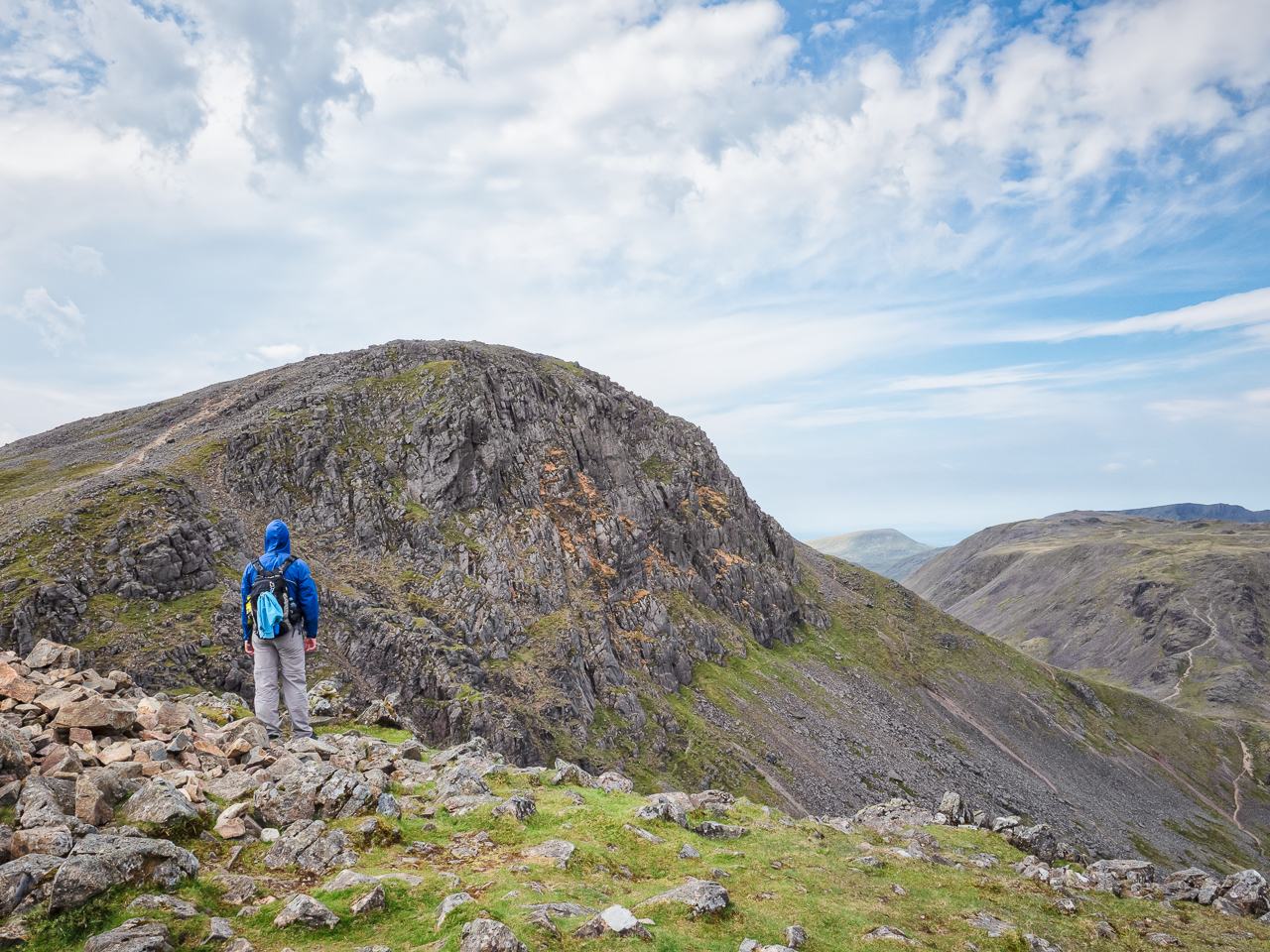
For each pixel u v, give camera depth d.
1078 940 13.24
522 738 80.69
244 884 8.86
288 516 103.88
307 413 119.31
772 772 108.12
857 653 184.88
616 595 124.38
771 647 163.75
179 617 76.00
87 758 10.81
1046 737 198.38
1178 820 182.62
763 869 13.60
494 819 12.77
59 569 74.69
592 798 15.76
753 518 191.00
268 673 14.96
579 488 137.75
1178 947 13.55
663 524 150.75
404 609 94.38
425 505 112.00
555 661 98.38
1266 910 15.91
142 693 14.68
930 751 148.38
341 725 19.47
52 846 7.95
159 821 9.38
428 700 82.12
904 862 16.12
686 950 9.18
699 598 148.38
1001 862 17.83
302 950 7.70
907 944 11.14
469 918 8.52
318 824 10.68
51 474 124.38
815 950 10.36
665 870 12.44
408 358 151.88
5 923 7.00
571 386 159.50
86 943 6.91
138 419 162.25
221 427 129.38
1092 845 145.88
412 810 12.69
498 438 126.81
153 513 86.81
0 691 12.20
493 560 107.31
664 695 113.12
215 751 12.91
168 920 7.52
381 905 8.77
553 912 9.12
